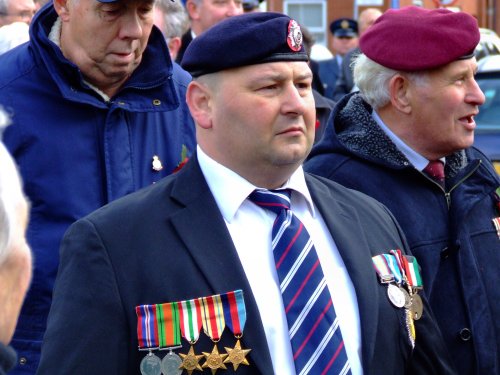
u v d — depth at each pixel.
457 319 12.88
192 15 22.52
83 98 13.76
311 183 10.77
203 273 9.73
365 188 13.12
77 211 13.69
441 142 13.15
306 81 10.13
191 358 9.54
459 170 13.45
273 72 9.86
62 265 9.96
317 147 13.73
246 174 10.16
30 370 13.50
